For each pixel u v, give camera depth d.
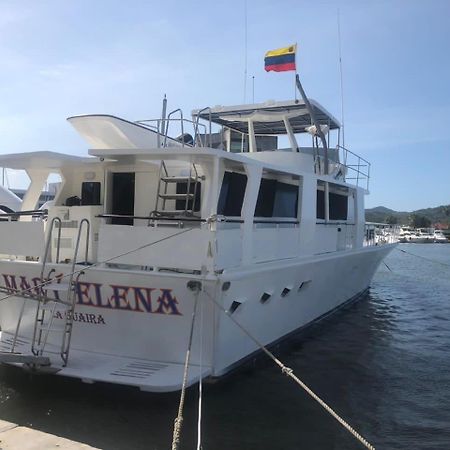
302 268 8.62
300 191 8.82
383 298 16.23
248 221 7.02
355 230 12.49
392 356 8.87
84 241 7.11
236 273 6.34
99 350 6.86
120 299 6.58
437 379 7.59
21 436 4.56
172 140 9.10
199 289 6.12
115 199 7.68
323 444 5.31
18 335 7.57
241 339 7.11
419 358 8.76
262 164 7.32
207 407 6.19
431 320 12.36
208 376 6.38
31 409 5.96
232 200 7.69
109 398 6.31
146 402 6.22
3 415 5.78
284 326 8.80
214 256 6.12
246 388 6.88
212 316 6.24
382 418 6.05
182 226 7.00
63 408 6.01
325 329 11.02
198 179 7.12
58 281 6.86
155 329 6.54
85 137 8.84
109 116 8.36
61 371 6.11
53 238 7.31
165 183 7.34
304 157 10.70
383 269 28.38
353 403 6.52
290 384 7.10
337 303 12.41
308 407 6.30
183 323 6.39
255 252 7.23
